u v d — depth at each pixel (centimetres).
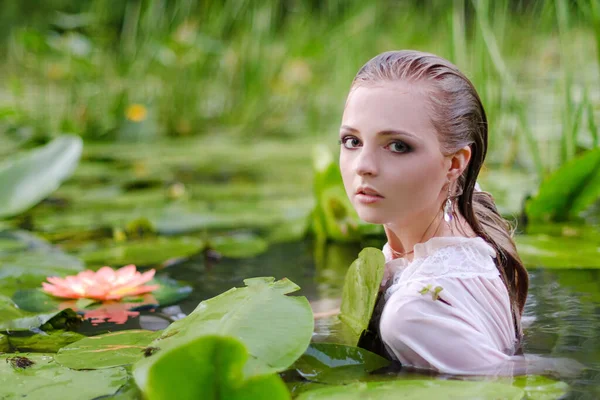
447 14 208
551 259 139
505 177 221
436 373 86
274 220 191
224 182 248
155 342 84
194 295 128
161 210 203
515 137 236
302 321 84
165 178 256
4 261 150
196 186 241
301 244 166
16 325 110
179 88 365
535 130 272
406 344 87
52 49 319
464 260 91
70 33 325
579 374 85
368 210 89
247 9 359
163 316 117
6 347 101
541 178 196
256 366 73
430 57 92
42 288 131
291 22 426
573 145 184
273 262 151
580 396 78
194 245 164
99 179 255
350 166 90
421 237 94
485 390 76
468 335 86
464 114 90
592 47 307
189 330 84
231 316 85
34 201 169
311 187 236
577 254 142
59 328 110
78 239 173
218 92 414
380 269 93
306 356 90
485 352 87
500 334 92
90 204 214
